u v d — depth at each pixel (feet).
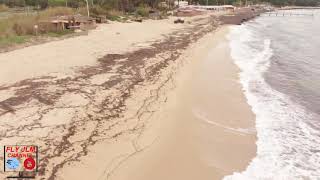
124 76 59.21
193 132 41.78
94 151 34.32
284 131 43.32
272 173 33.55
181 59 78.74
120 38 99.14
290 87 63.77
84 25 111.55
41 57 68.39
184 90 57.16
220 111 49.32
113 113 43.50
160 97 51.80
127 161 33.71
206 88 59.62
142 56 76.48
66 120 39.60
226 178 32.50
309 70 78.74
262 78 68.95
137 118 43.21
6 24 92.02
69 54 72.49
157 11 213.66
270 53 98.32
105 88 51.93
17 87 49.55
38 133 36.06
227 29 161.79
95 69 61.98
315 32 162.91
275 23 225.56
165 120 44.14
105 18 139.33
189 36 119.96
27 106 42.70
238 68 76.43
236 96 56.44
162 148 37.11
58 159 32.01
